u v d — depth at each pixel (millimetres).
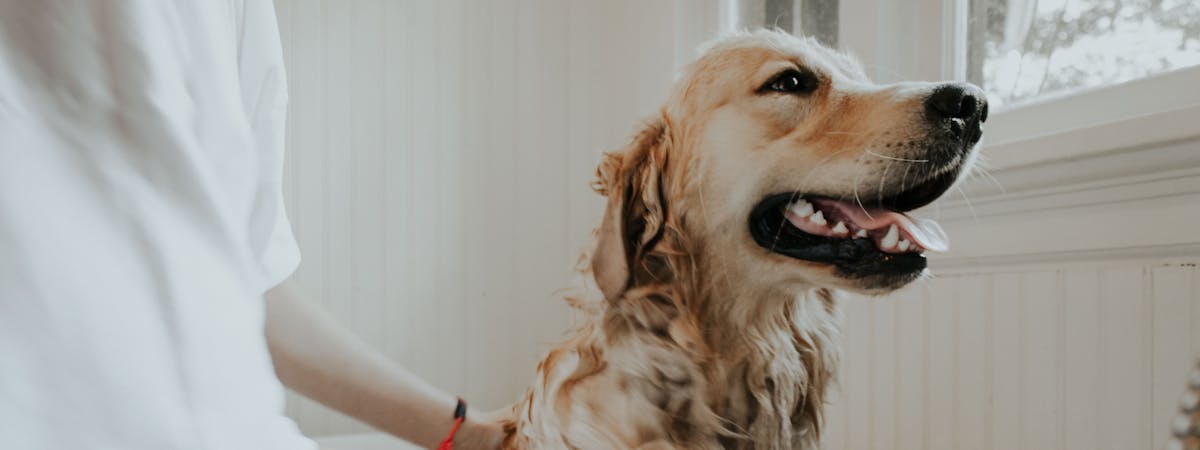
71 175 219
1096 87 762
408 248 1557
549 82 1599
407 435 797
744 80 720
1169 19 714
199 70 271
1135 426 612
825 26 1041
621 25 1428
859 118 662
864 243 650
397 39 1550
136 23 238
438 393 811
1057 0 840
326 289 1506
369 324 1531
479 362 1594
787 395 732
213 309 239
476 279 1596
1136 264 625
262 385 260
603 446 749
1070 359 669
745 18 1195
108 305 214
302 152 1486
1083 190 666
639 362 747
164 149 235
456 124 1590
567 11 1576
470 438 819
